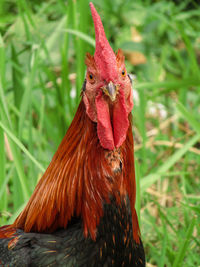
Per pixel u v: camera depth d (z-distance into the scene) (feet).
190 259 14.29
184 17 26.78
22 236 10.58
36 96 20.36
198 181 19.83
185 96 22.81
